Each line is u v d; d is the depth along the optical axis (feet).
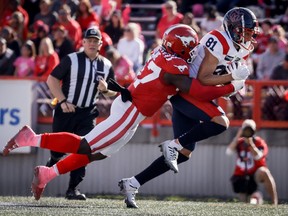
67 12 130.93
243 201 104.88
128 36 128.47
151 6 157.48
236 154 114.01
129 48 128.16
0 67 122.93
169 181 116.57
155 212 70.44
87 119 88.53
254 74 129.59
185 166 116.47
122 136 71.56
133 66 127.95
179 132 75.10
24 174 116.78
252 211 72.79
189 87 69.67
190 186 116.47
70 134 71.51
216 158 116.06
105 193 116.47
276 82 115.34
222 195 116.06
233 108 115.85
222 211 72.43
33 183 73.82
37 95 116.47
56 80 87.51
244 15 70.18
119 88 71.15
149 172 74.74
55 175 73.67
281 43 129.49
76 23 131.64
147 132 116.47
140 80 71.26
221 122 70.85
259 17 149.59
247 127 102.32
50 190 116.57
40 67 121.80
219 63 71.15
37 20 138.41
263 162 103.71
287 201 112.78
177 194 116.47
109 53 120.26
